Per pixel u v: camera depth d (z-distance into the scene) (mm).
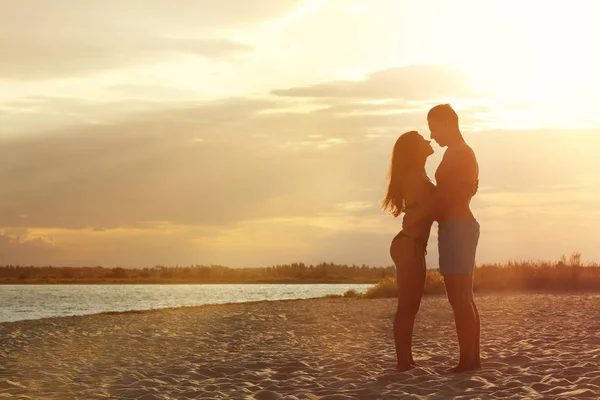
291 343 8891
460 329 5711
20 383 6047
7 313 23438
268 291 57000
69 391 5594
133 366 7082
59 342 9688
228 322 12609
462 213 5688
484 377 5297
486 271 26016
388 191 6188
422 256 6031
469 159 5684
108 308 27062
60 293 56031
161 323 12758
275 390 5312
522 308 13891
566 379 5109
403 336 5977
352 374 5918
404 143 6070
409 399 4578
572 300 16688
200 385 5758
